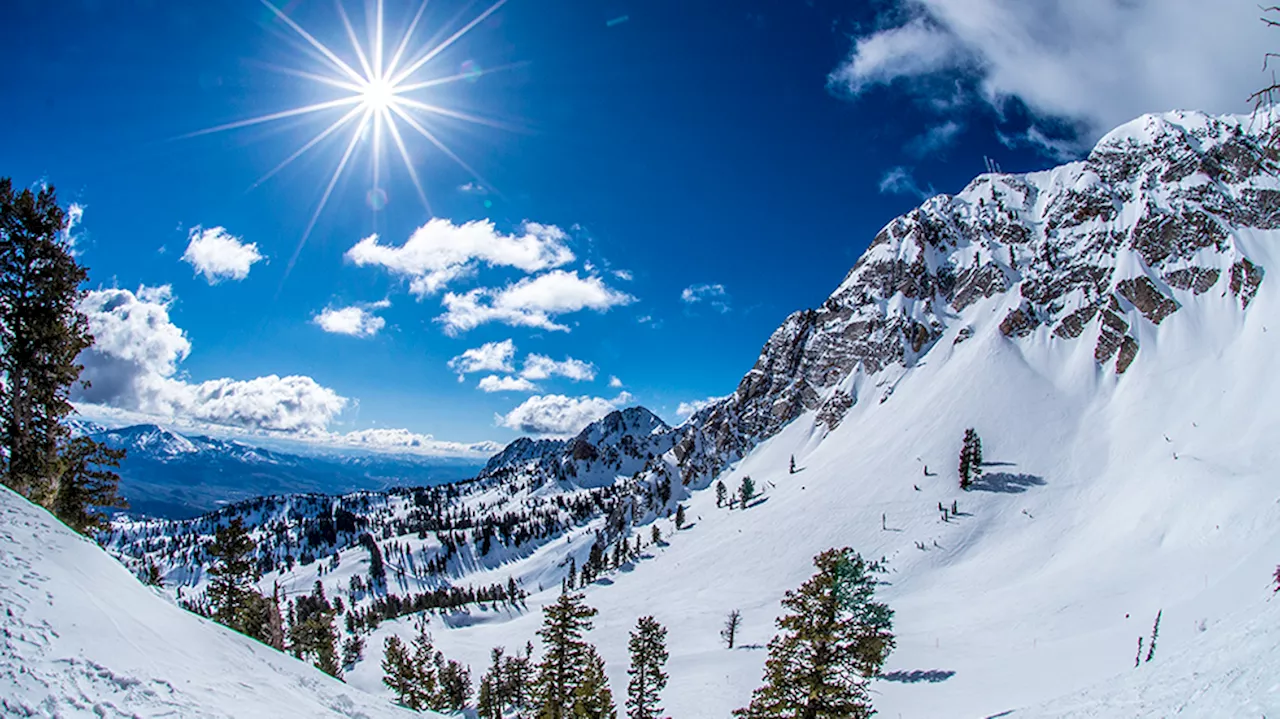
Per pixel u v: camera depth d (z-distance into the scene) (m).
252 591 47.34
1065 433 161.00
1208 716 11.79
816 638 30.45
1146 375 171.25
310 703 16.22
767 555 144.75
